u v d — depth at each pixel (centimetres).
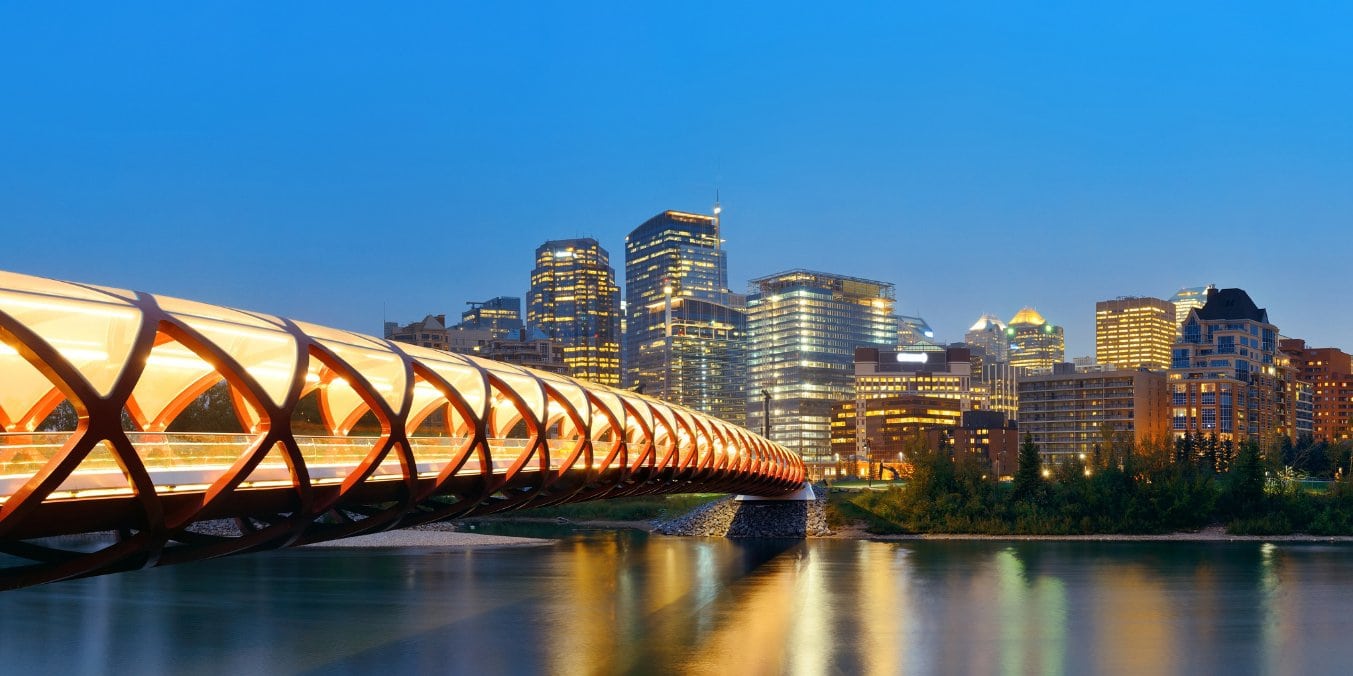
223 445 2861
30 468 2312
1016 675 5550
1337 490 15350
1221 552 12256
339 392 3991
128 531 2766
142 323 2458
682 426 6625
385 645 6181
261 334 2934
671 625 6919
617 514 17950
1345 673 5697
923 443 18950
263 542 3102
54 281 2598
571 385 5112
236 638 6362
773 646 6228
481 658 5838
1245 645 6394
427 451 3847
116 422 2344
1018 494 15650
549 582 9131
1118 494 15175
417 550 12038
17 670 5550
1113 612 7594
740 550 12431
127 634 6456
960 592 8612
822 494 16400
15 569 2533
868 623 7050
